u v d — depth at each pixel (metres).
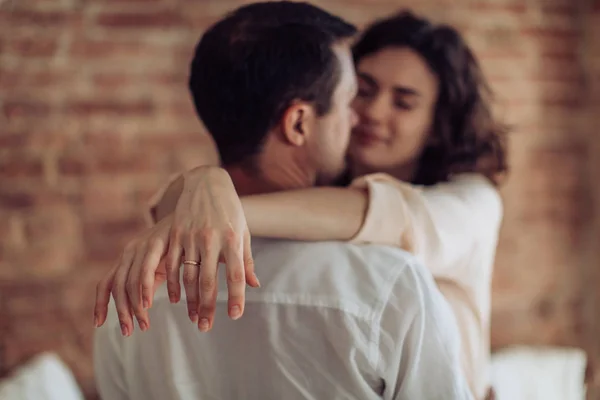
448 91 1.28
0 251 1.88
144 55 1.94
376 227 0.78
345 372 0.71
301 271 0.74
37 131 1.89
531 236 2.20
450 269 0.93
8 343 1.89
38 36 1.88
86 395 1.93
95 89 1.92
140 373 0.84
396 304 0.71
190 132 1.98
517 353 2.04
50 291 1.91
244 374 0.76
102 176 1.93
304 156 0.81
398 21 1.31
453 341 0.73
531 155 2.19
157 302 0.80
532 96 2.19
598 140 2.22
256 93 0.78
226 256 0.64
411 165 1.31
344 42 0.82
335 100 0.80
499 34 2.16
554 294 2.22
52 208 1.90
